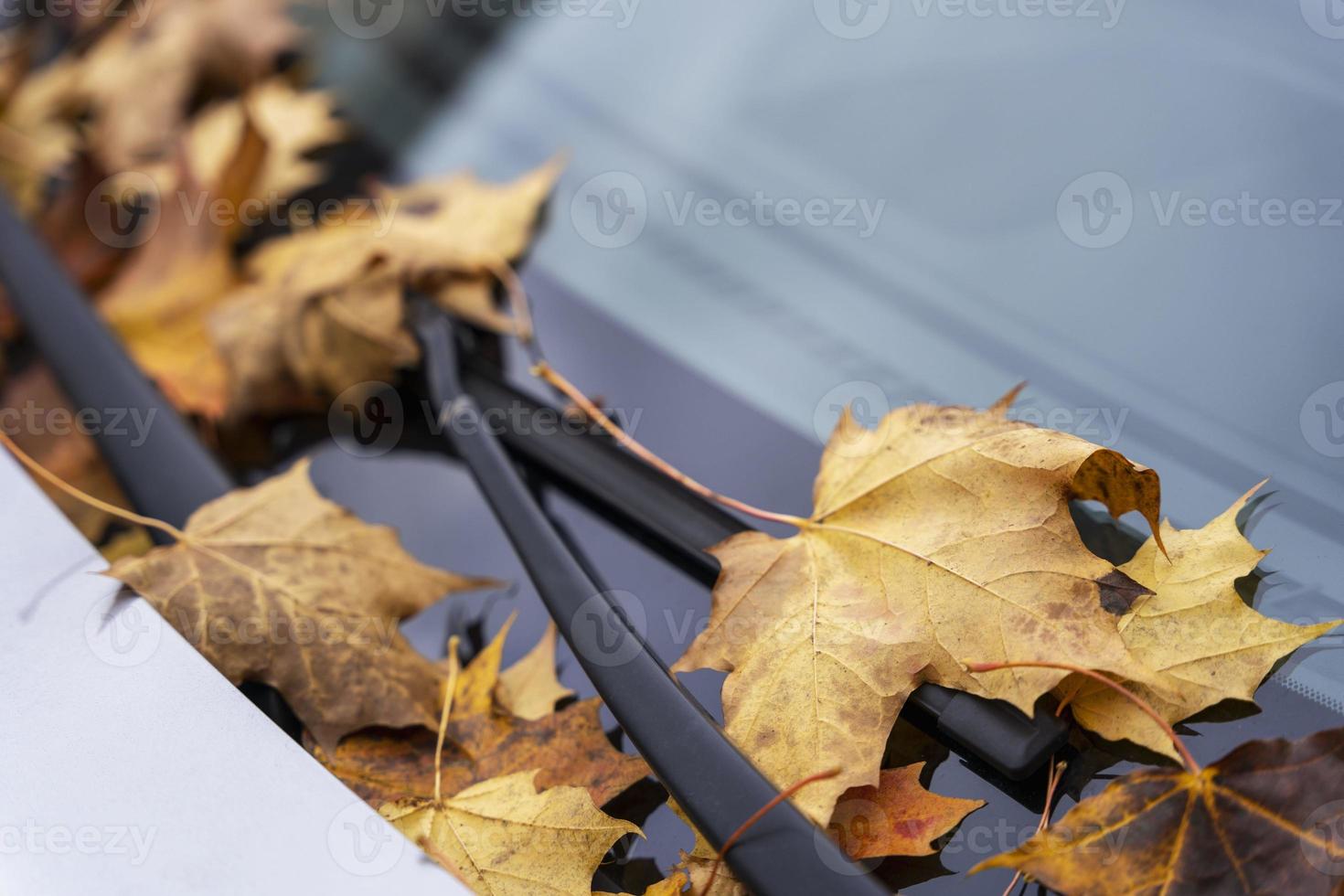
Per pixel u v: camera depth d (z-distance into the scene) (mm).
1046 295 864
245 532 853
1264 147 877
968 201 891
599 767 801
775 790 760
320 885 731
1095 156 889
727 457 849
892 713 780
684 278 905
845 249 894
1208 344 840
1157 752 768
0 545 807
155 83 1137
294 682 825
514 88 996
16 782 752
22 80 1229
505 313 920
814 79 942
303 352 928
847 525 816
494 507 840
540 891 776
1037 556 790
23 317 939
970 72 923
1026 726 773
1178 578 792
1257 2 905
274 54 1084
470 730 816
